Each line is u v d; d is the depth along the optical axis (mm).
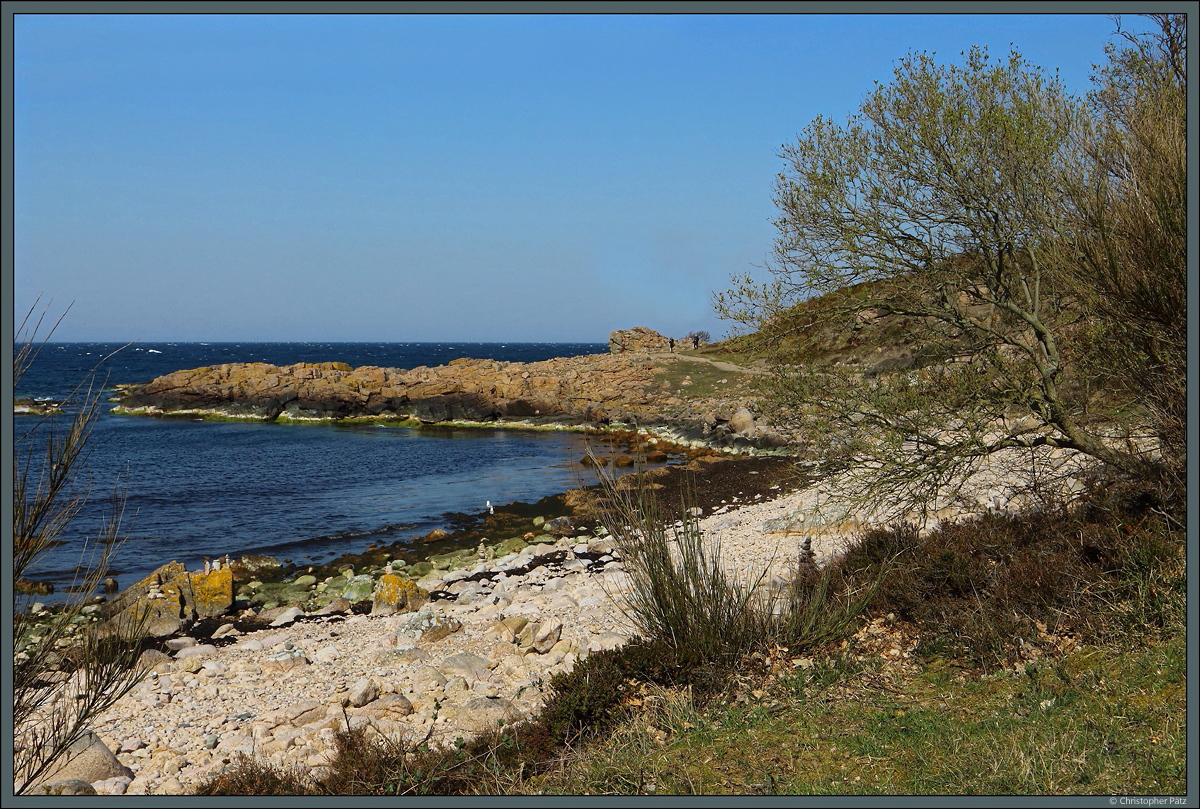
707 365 53562
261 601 16109
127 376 89750
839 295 10164
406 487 29406
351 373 58906
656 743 6805
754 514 20516
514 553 19547
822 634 8266
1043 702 6367
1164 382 8109
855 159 10016
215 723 9102
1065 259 8797
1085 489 9852
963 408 9336
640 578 8367
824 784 5656
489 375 55688
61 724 5652
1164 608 6910
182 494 27859
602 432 44906
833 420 9719
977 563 8719
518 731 7195
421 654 11219
